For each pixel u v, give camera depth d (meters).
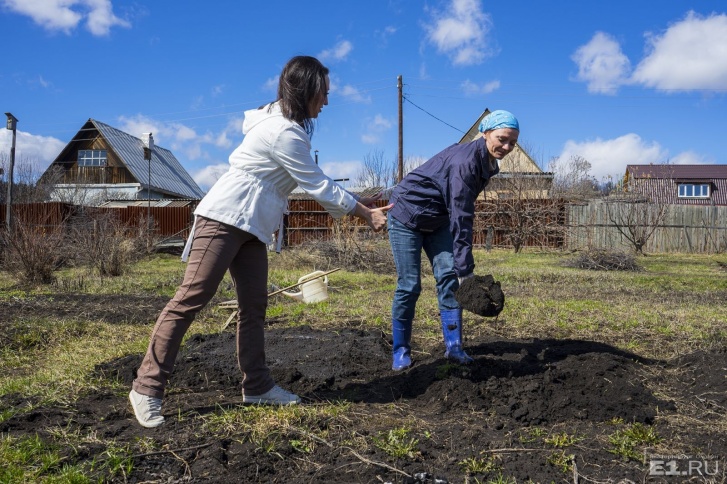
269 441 2.92
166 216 25.03
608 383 3.81
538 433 3.12
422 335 5.66
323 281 7.92
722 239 24.36
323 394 3.80
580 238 23.06
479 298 3.62
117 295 9.76
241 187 3.20
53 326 6.63
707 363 4.42
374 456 2.79
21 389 4.04
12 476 2.52
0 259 12.77
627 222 22.64
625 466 2.74
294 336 5.71
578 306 7.89
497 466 2.72
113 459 2.67
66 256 14.15
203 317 7.32
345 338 5.55
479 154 3.91
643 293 10.42
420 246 4.33
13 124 18.44
